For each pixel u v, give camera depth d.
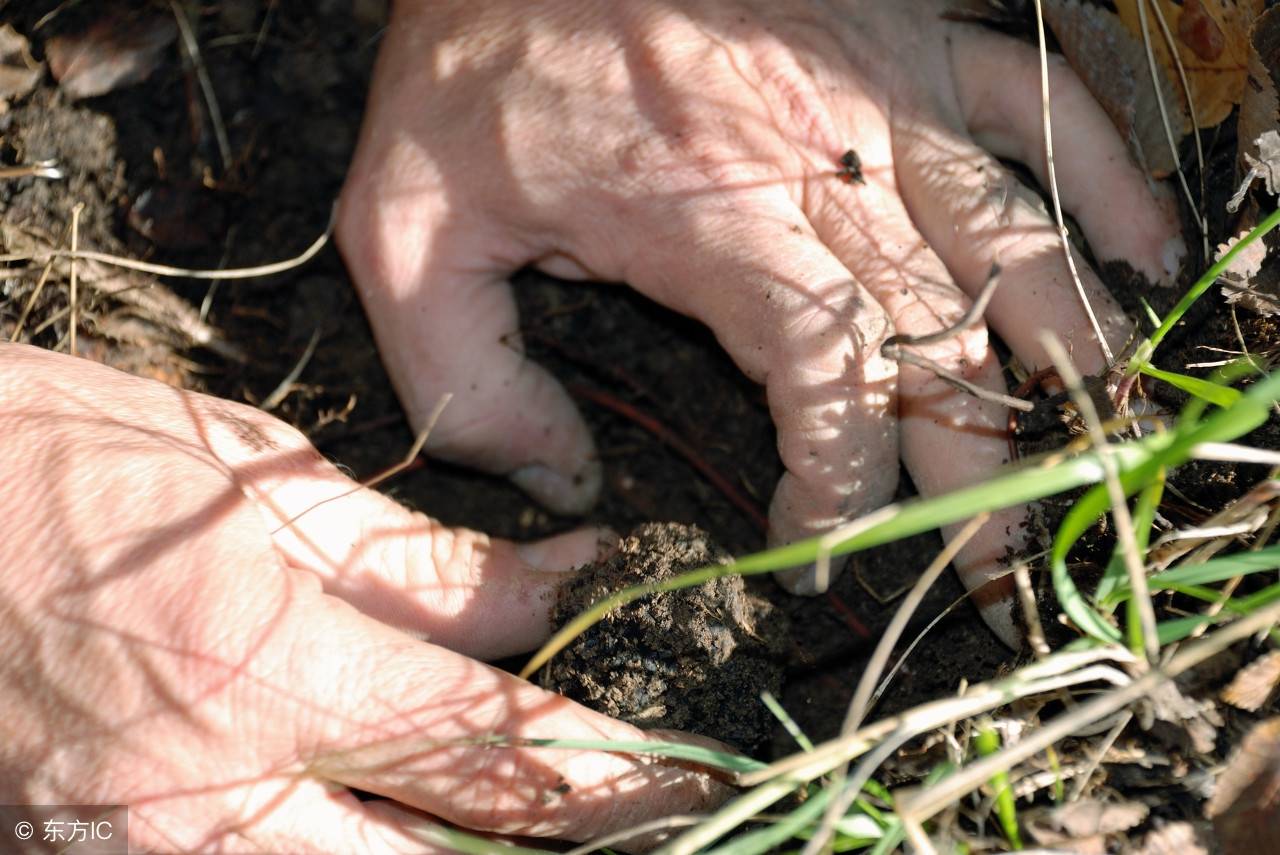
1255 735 0.24
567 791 0.25
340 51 0.37
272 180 0.36
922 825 0.25
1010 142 0.31
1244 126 0.28
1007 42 0.31
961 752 0.25
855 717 0.22
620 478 0.35
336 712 0.25
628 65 0.31
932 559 0.30
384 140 0.32
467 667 0.25
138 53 0.35
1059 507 0.27
